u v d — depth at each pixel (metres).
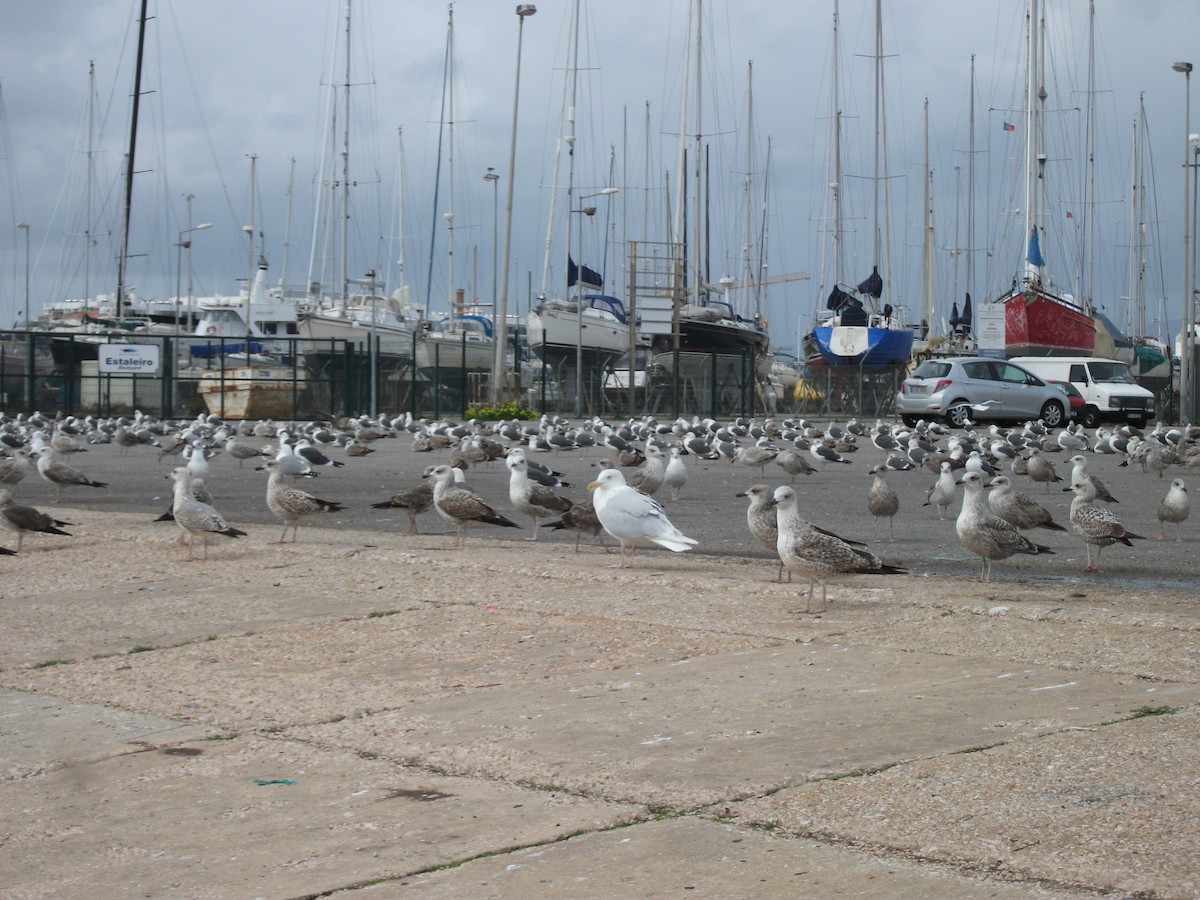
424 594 12.05
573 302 67.44
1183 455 28.80
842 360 62.81
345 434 38.03
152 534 16.25
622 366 69.88
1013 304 57.62
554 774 6.64
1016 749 6.77
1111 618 10.13
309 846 5.79
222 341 53.44
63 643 10.15
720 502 21.78
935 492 19.44
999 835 5.57
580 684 8.61
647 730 7.41
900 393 45.44
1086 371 48.09
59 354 54.34
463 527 15.73
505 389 56.97
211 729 7.69
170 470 29.67
